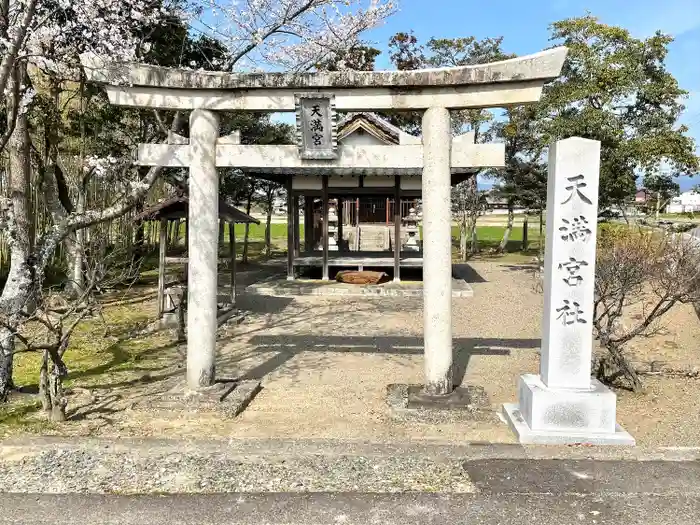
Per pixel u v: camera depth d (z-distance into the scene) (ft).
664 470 15.56
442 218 20.83
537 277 60.03
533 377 19.75
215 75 20.95
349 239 83.87
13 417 19.74
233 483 14.75
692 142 48.34
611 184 51.21
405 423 19.84
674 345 30.81
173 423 19.75
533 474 15.33
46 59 26.84
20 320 21.07
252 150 21.68
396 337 34.40
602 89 50.26
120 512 13.35
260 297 49.80
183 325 33.35
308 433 19.01
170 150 21.57
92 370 26.50
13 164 28.66
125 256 47.80
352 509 13.51
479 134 82.53
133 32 32.50
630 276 23.15
